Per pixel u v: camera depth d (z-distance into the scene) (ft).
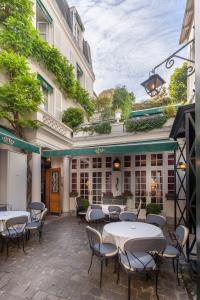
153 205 25.89
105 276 11.46
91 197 32.32
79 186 33.42
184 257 13.21
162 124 28.78
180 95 43.04
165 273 11.87
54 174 31.12
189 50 26.53
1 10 20.94
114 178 31.24
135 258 10.41
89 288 10.20
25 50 22.58
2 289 10.02
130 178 30.30
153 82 14.48
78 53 41.11
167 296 9.62
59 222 25.82
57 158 31.96
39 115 23.18
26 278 11.12
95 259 13.75
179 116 14.78
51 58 28.07
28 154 22.81
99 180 32.30
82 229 22.07
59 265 12.78
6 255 14.39
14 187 21.06
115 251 11.28
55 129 26.94
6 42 20.75
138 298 9.43
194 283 10.79
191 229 13.65
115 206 22.26
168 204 26.71
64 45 34.47
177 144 19.58
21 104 20.02
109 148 22.07
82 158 33.73
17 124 21.59
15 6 21.22
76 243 17.19
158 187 28.45
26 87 20.63
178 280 10.81
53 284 10.52
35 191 23.50
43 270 12.08
